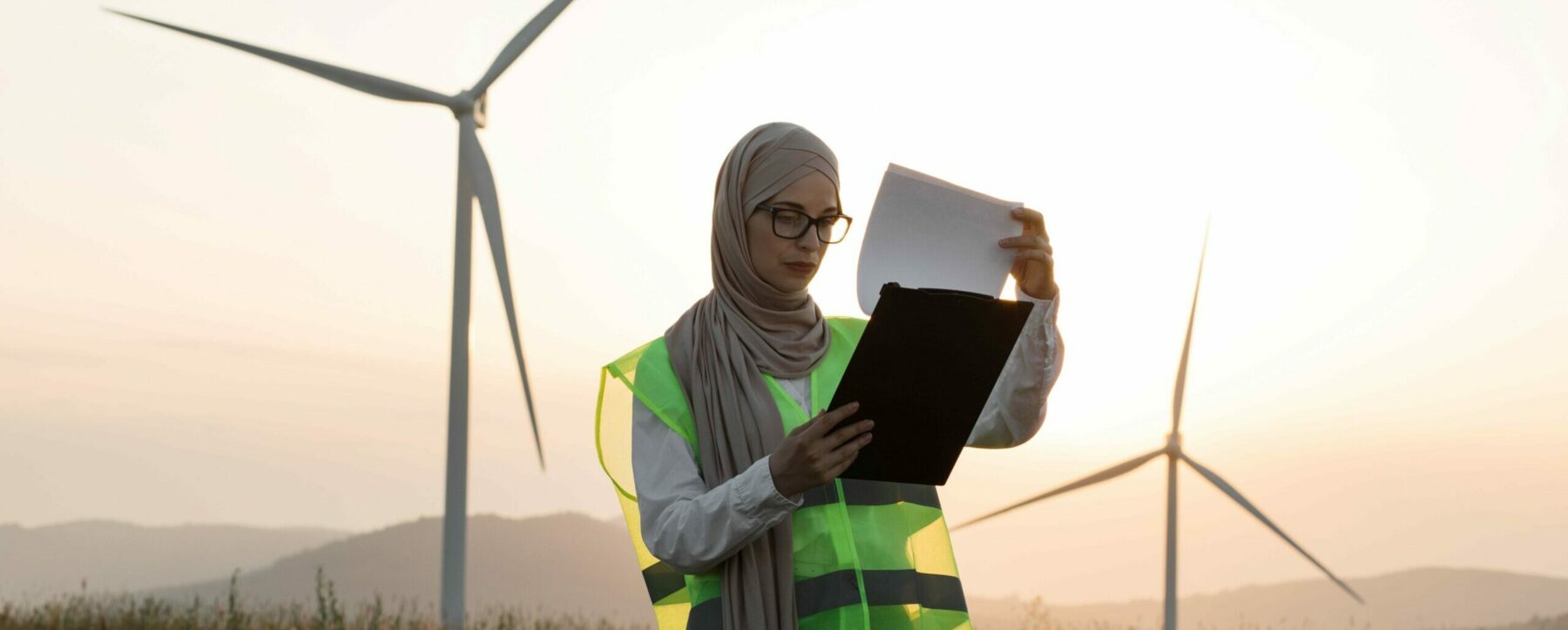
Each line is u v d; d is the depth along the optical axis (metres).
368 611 14.12
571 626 18.14
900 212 2.50
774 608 2.42
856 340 2.88
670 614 2.61
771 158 2.56
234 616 12.92
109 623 12.77
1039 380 2.78
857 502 2.59
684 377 2.62
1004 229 2.57
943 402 2.31
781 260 2.58
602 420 2.69
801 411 2.61
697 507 2.34
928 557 2.67
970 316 2.23
